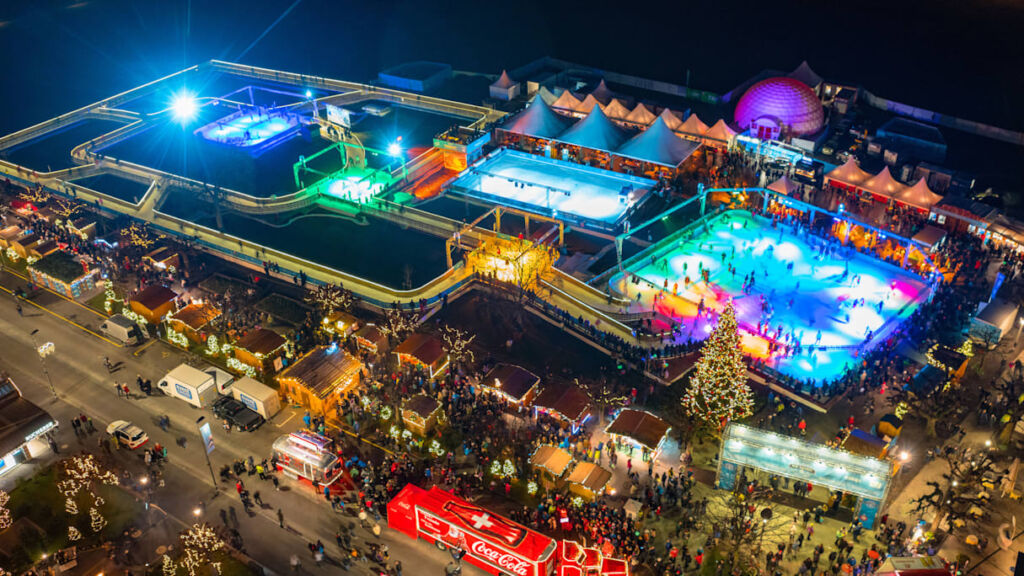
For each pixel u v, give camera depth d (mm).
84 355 75750
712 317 78000
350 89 137000
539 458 59750
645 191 100125
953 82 127750
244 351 71500
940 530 55906
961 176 94062
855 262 86062
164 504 59812
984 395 66062
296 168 104250
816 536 55938
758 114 104688
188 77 148750
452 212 100188
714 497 59219
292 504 59906
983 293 79000
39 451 64812
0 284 86312
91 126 130625
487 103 123375
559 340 76562
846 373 68875
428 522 54906
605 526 55969
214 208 102625
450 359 73375
